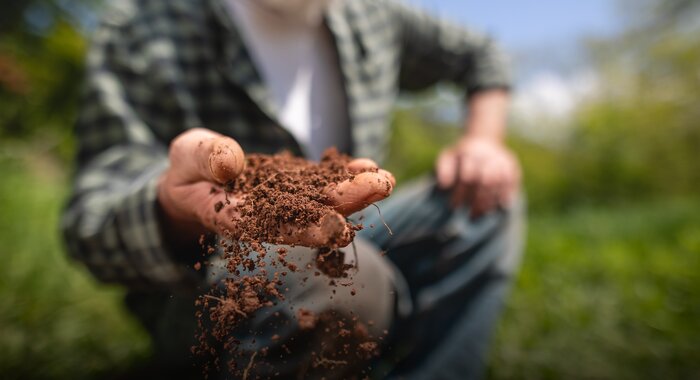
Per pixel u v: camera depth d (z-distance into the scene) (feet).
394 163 10.73
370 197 0.82
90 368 1.92
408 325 1.60
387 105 1.92
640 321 2.46
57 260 2.98
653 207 8.36
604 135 12.88
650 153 13.11
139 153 1.40
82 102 1.48
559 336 2.31
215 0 1.55
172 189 0.97
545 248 3.83
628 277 3.12
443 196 1.73
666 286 2.95
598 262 3.40
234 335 0.86
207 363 0.89
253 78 1.54
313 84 1.78
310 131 1.75
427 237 1.65
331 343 0.99
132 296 1.47
